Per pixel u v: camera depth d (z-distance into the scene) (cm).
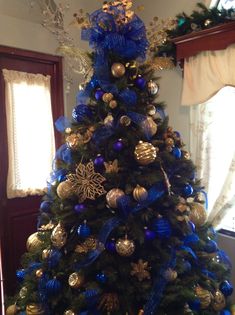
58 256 129
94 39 131
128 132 127
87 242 123
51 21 196
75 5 231
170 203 129
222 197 193
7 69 220
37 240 150
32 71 234
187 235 134
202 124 203
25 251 238
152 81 138
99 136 126
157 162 129
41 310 130
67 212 127
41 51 233
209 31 184
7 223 227
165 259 123
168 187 128
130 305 121
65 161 140
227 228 214
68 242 129
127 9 135
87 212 124
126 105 127
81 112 136
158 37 171
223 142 202
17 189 228
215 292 136
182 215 131
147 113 133
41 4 224
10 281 230
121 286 119
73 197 128
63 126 150
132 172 126
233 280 204
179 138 148
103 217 124
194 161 206
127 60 132
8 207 227
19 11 220
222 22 179
